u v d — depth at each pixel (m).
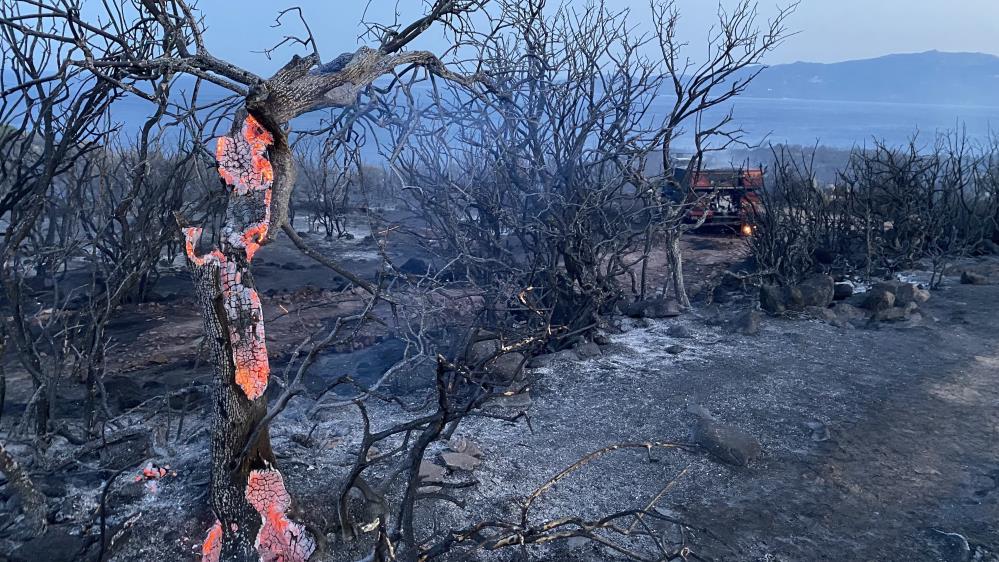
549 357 7.32
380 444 5.16
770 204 11.02
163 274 11.25
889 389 6.61
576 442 5.46
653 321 8.88
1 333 4.77
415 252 12.98
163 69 3.52
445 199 7.39
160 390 6.43
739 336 8.24
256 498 3.49
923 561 3.98
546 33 7.65
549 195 7.69
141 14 4.50
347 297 9.95
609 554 3.99
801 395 6.46
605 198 8.14
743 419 5.93
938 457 5.27
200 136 4.63
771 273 10.19
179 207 6.53
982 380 6.82
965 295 9.91
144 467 4.70
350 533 3.88
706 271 11.83
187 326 8.67
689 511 4.50
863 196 12.58
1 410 4.82
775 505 4.59
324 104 3.48
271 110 3.10
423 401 6.09
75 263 10.95
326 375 6.84
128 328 8.53
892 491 4.77
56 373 5.02
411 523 3.24
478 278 8.26
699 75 8.41
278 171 3.23
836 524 4.37
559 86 7.84
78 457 4.88
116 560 3.74
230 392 3.29
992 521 4.39
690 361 7.37
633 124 8.16
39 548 3.75
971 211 12.58
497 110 6.73
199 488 4.41
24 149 4.86
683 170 14.10
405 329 7.75
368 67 3.58
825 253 11.55
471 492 4.59
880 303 9.05
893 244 12.04
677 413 6.02
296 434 5.16
